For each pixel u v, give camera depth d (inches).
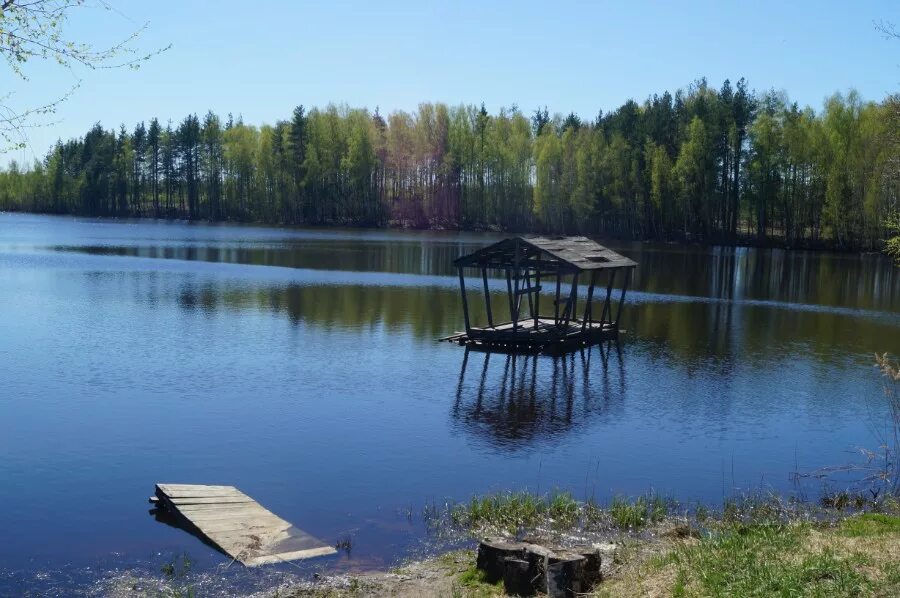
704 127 3408.0
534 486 584.7
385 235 3779.5
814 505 537.0
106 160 5393.7
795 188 3348.9
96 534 477.1
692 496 571.5
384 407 804.0
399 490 568.1
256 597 392.2
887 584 325.7
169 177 5251.0
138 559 440.5
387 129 4660.4
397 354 1067.3
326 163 4478.3
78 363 958.4
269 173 4702.3
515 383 928.3
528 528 492.7
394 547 461.7
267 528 482.6
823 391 917.8
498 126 4387.3
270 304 1491.1
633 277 2213.3
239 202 5007.4
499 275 2153.1
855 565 349.1
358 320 1338.6
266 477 590.6
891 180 1268.5
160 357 1004.6
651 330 1341.0
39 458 622.8
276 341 1131.9
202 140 5064.0
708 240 3444.9
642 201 3538.4
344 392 859.4
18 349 1030.4
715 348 1181.7
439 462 637.3
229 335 1168.2
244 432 705.6
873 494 562.9
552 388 909.2
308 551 452.1
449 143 4362.7
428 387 895.7
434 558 442.9
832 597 316.8
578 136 3939.5
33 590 400.5
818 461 663.1
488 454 661.9
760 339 1269.7
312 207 4579.2
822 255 2979.8
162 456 634.2
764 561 362.3
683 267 2492.6
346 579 413.4
